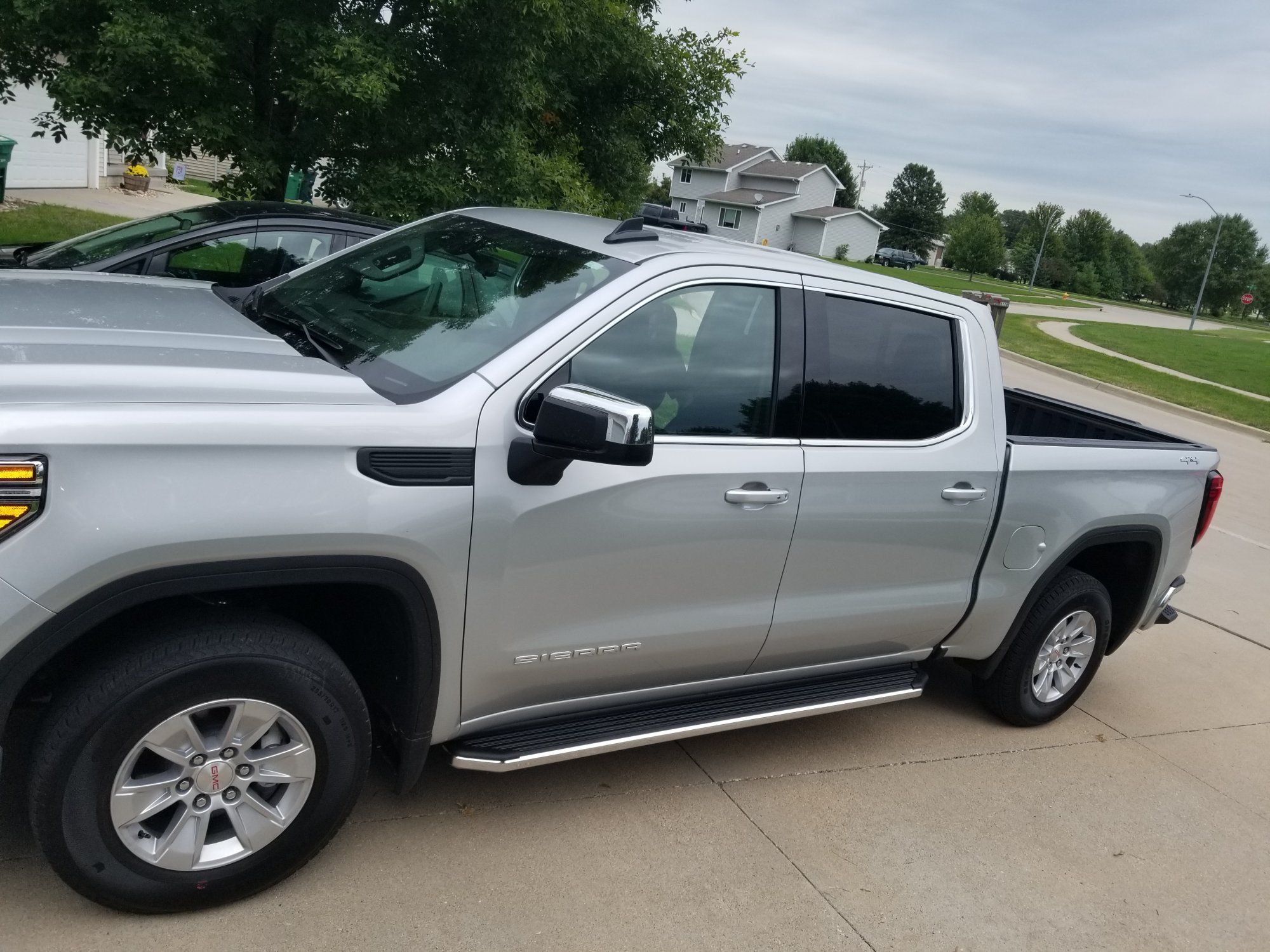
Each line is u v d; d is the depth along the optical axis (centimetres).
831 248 8644
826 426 358
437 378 295
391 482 269
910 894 342
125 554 234
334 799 283
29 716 298
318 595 304
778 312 348
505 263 349
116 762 248
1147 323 6009
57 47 955
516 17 1054
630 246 345
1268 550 894
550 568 300
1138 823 415
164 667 249
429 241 384
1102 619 481
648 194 1683
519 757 313
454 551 280
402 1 1046
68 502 229
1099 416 543
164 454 240
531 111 1260
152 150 1010
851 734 454
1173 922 353
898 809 395
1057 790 432
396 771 310
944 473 386
